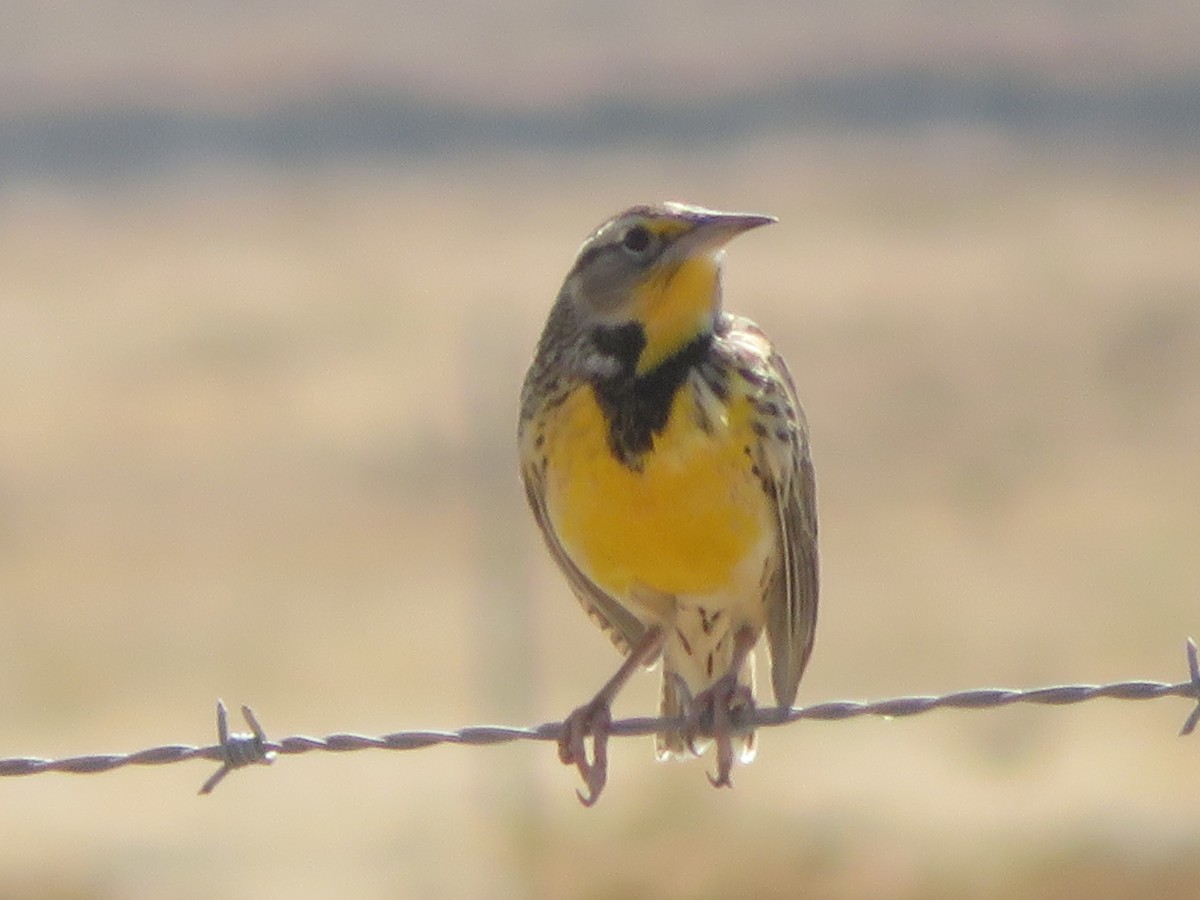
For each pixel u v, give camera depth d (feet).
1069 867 49.55
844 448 105.91
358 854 53.78
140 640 75.36
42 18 323.98
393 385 120.67
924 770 57.52
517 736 25.35
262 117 261.65
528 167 234.17
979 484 95.55
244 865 53.42
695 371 24.94
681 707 26.66
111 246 188.14
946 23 290.15
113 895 51.70
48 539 90.58
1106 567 80.43
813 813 53.11
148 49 300.40
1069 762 57.98
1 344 138.82
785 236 175.94
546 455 25.35
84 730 65.82
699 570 25.11
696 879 49.67
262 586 81.97
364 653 72.08
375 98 270.87
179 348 134.51
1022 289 144.56
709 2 324.60
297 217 203.10
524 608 69.97
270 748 23.98
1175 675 66.69
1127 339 127.75
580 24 318.45
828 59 278.67
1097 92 253.44
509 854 51.85
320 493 96.68
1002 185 200.64
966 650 70.74
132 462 105.40
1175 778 56.34
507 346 115.75
